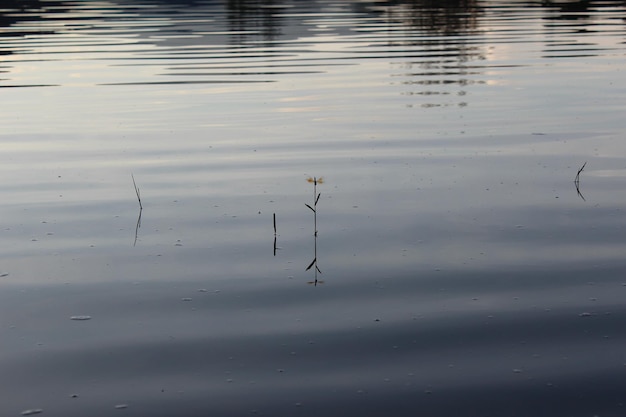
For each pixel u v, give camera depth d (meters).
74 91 11.22
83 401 3.44
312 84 11.50
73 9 25.42
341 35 17.67
